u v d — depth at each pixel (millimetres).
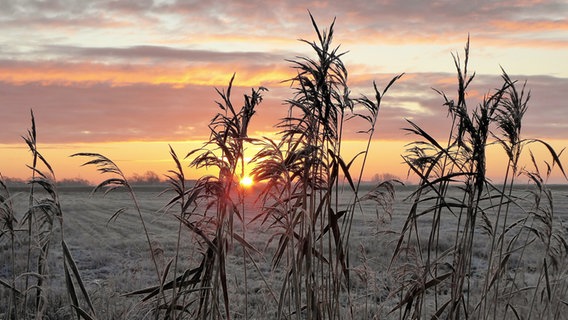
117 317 4953
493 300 5020
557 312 5578
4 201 4129
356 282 6918
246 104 3920
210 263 4047
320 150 3975
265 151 3738
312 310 4137
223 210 3861
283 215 3854
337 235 4184
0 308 7570
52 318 7410
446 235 18859
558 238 5293
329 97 4008
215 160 3754
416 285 4504
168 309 4086
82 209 48062
